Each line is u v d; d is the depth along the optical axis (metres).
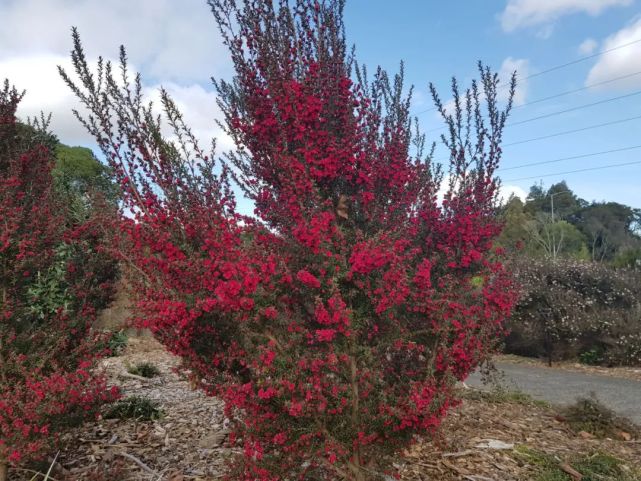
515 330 12.38
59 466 4.14
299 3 3.42
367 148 3.36
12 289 3.90
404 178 3.34
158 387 7.32
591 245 50.00
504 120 3.68
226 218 2.88
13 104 4.41
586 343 11.61
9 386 3.61
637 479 4.50
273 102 3.14
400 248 3.02
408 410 2.82
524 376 10.07
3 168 4.29
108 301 4.61
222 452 4.61
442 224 3.54
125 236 3.09
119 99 3.00
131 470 4.28
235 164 3.63
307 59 3.31
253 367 2.76
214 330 3.07
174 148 3.02
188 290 2.87
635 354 10.97
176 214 2.93
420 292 3.01
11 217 3.76
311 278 2.71
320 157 3.16
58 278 5.75
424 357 3.23
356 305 3.05
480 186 3.59
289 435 2.86
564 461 4.80
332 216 2.94
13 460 3.32
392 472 3.61
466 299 3.30
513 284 3.35
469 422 5.82
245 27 3.29
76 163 14.14
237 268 2.63
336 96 3.30
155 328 2.97
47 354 3.78
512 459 4.78
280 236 3.27
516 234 35.91
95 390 3.68
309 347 2.96
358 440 2.90
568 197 59.09
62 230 4.26
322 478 3.27
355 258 2.81
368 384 2.91
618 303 12.12
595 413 6.08
